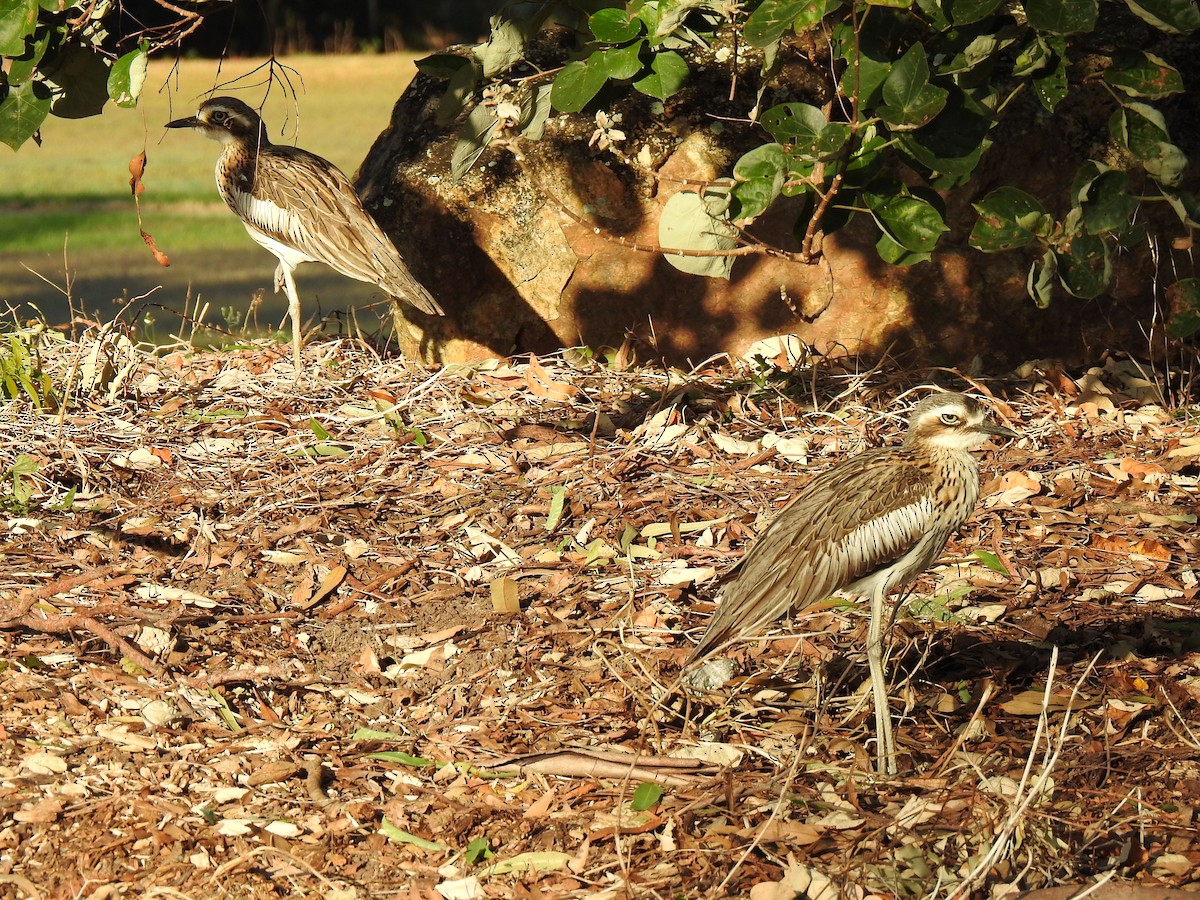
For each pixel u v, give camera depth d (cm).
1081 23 573
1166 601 662
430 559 712
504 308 1008
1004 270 967
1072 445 844
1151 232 963
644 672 583
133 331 1060
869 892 457
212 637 637
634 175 976
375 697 599
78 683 592
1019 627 643
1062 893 444
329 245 956
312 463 820
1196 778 525
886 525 549
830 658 622
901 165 930
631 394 929
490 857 490
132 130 3036
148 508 758
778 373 941
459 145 770
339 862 489
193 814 511
